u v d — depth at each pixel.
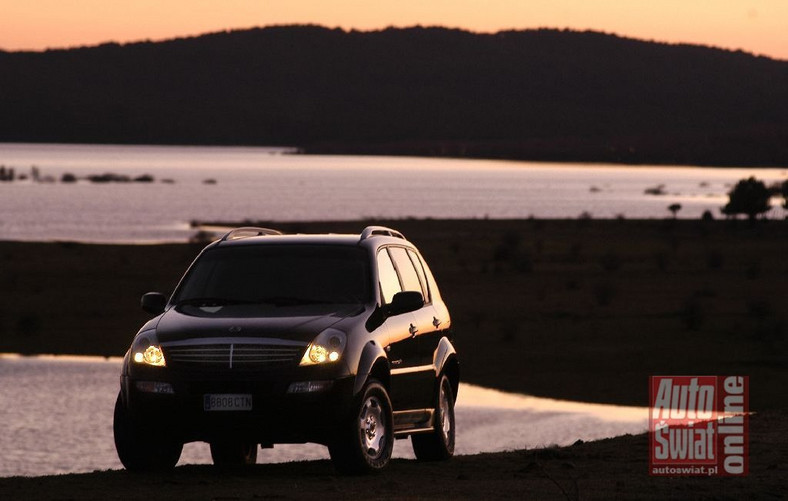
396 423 33.56
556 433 99.44
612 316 193.00
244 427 30.09
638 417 108.44
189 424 30.23
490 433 99.69
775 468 32.88
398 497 26.84
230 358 30.19
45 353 157.00
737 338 164.50
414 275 36.62
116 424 32.06
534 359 148.62
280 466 35.06
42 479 30.75
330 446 30.91
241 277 33.56
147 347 30.91
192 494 27.62
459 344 162.00
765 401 117.88
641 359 148.12
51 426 104.38
